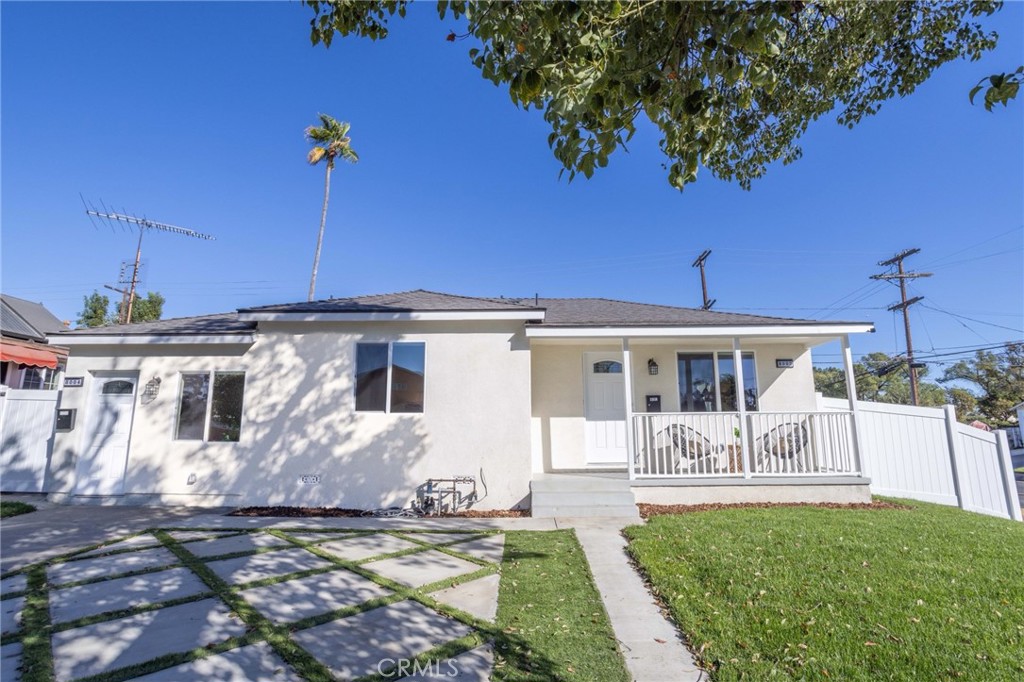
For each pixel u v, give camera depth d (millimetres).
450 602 4746
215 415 10008
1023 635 3740
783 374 11609
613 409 11570
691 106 2562
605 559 6102
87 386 10344
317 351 10023
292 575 5461
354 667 3529
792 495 9438
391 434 9703
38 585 5133
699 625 4102
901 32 5441
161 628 4133
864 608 4254
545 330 9734
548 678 3391
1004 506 10062
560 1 2314
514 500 9414
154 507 9500
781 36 2533
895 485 10875
